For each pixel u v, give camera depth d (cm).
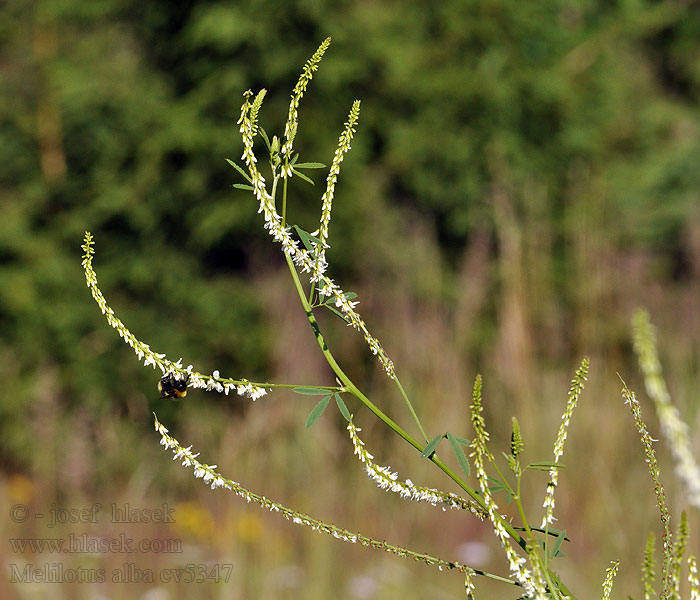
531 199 902
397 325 757
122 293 946
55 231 959
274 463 626
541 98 998
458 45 980
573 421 634
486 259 876
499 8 984
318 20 907
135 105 942
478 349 815
